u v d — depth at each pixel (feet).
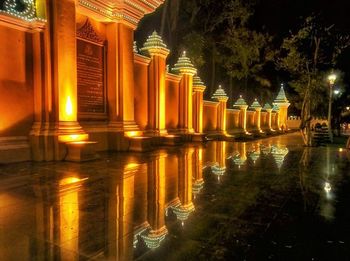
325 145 61.21
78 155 30.55
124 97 42.04
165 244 10.66
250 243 10.80
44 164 28.96
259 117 114.11
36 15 31.27
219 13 102.78
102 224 12.63
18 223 12.69
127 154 38.04
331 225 12.67
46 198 16.61
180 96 62.34
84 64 38.52
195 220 13.20
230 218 13.47
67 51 32.48
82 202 15.88
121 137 41.29
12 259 9.47
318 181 21.85
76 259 9.50
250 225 12.60
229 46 106.11
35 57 31.58
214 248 10.36
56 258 9.55
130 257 9.65
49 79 31.50
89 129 38.93
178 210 14.61
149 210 14.57
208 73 112.78
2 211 14.29
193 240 11.03
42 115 31.48
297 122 157.07
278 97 136.15
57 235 11.44
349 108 106.93
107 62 41.93
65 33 32.24
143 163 30.25
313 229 12.21
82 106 38.40
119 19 41.01
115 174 23.90
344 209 14.90
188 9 100.78
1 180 21.34
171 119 59.82
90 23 39.17
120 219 13.26
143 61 49.26
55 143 31.01
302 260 9.54
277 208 15.06
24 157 30.48
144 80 50.14
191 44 95.66
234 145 55.06
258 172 25.54
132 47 43.45
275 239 11.18
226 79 122.83
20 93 30.71
